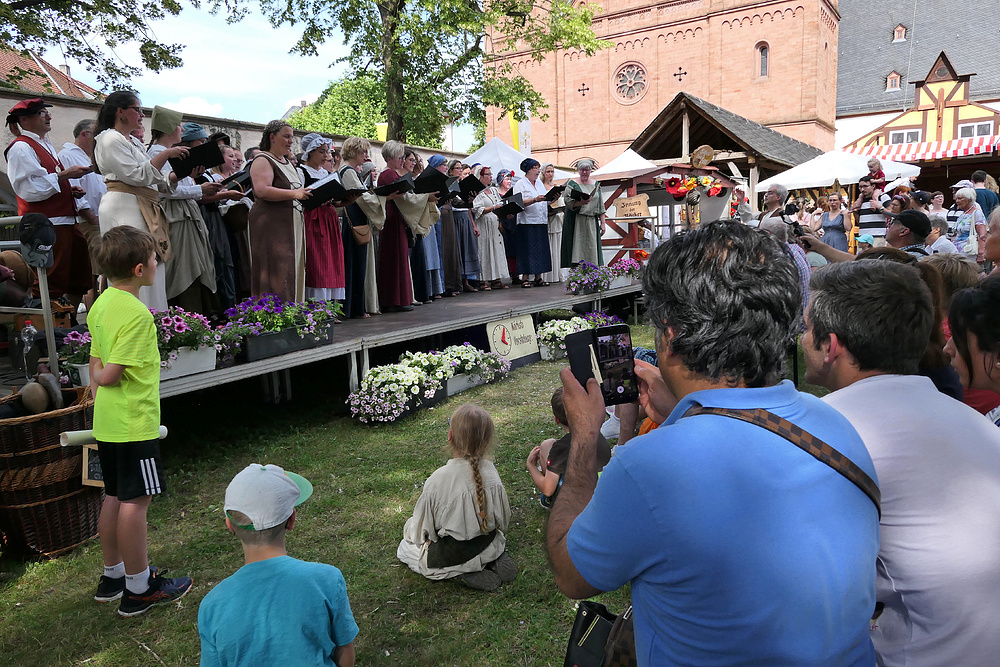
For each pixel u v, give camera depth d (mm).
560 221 11133
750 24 31578
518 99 17062
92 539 3619
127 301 2764
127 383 2793
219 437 5148
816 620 967
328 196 5746
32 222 3604
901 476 1351
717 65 32406
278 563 1907
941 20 37500
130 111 4289
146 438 2834
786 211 7340
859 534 1023
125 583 3057
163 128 4961
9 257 5191
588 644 1610
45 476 3328
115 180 4316
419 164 8227
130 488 2844
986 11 36688
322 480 4340
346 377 6855
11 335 4922
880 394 1480
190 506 4035
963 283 2887
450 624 2867
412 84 15898
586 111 35625
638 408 2285
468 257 9484
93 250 2793
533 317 8523
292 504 1954
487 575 3111
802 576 953
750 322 1020
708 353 1036
